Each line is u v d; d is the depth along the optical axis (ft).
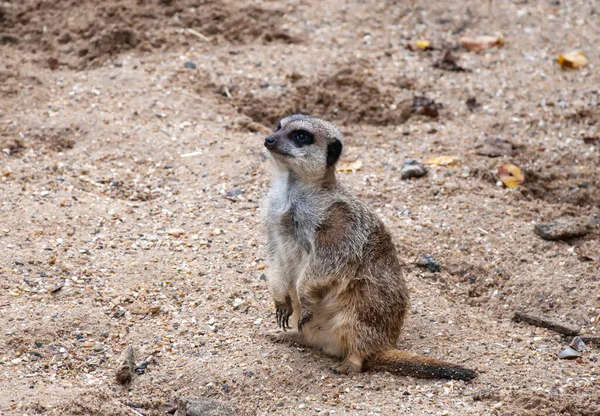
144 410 31.27
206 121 53.83
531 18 67.10
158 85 56.44
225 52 60.44
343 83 57.62
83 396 30.37
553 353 36.40
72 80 56.80
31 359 33.19
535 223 46.52
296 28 63.16
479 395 31.96
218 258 41.04
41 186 45.80
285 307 35.45
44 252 39.60
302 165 34.45
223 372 33.42
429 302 39.99
